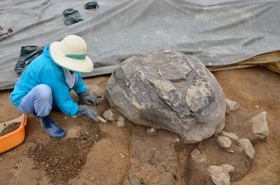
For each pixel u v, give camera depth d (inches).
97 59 135.1
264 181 84.3
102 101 108.0
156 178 78.8
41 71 78.2
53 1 206.7
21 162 81.2
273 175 86.7
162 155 85.6
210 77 98.7
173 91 84.8
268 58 141.8
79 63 77.9
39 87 76.8
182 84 89.0
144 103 86.2
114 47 145.9
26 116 96.3
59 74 79.7
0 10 189.9
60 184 74.5
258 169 89.4
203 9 163.8
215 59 139.1
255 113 122.2
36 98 77.6
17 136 85.5
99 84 126.6
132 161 83.0
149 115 87.3
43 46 147.9
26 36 155.3
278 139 105.3
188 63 99.0
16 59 137.6
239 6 165.0
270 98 131.7
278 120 117.6
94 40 153.7
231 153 93.1
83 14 181.2
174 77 90.6
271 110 125.5
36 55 133.3
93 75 131.7
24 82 82.6
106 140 90.4
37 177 76.4
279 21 158.6
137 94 88.4
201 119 85.7
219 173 82.7
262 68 156.0
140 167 81.3
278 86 140.3
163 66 96.5
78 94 104.8
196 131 88.5
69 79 87.3
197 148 93.7
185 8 167.2
